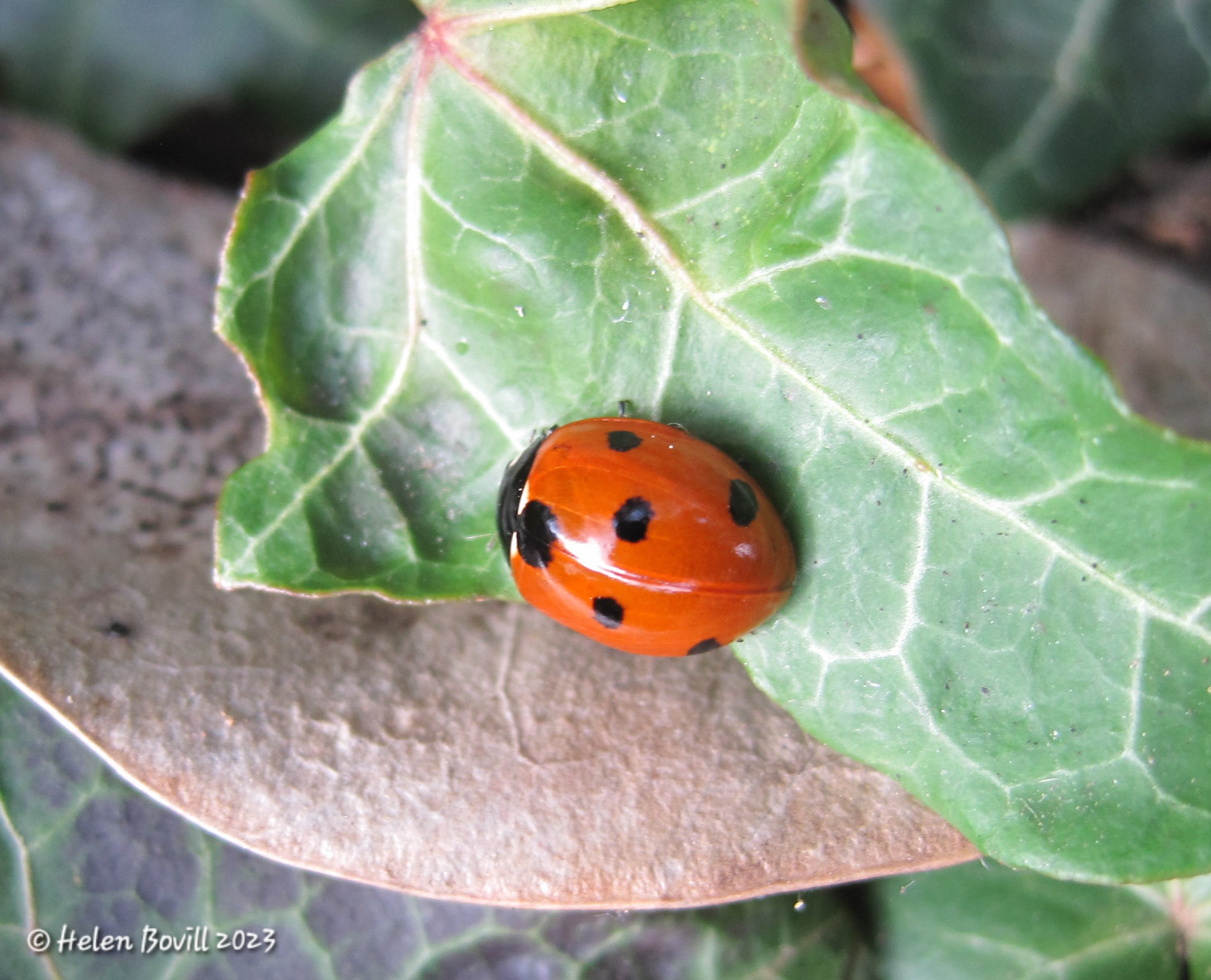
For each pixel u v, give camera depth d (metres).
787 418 0.05
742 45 0.05
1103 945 0.05
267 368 0.05
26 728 0.05
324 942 0.05
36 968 0.05
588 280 0.05
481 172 0.05
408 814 0.05
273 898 0.05
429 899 0.05
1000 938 0.05
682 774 0.05
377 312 0.05
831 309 0.05
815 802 0.05
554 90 0.05
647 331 0.05
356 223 0.05
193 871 0.05
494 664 0.05
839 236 0.05
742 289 0.05
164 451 0.05
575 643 0.05
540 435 0.05
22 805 0.05
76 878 0.05
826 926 0.05
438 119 0.05
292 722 0.05
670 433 0.05
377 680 0.05
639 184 0.05
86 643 0.05
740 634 0.05
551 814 0.05
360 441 0.05
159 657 0.05
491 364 0.05
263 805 0.05
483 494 0.05
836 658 0.05
